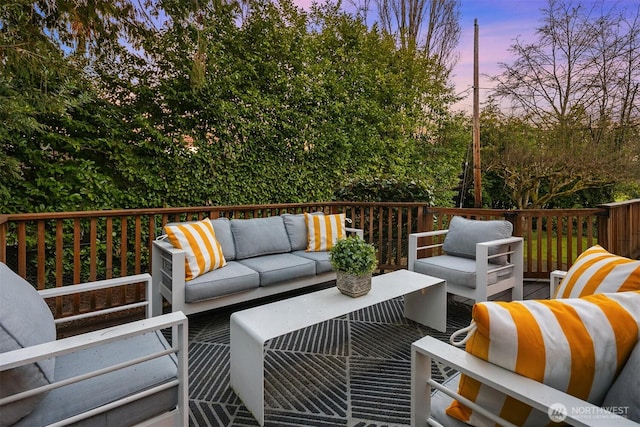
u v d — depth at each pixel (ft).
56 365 4.43
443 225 20.40
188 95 14.29
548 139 25.05
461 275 9.20
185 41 13.64
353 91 20.72
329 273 10.95
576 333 2.93
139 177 13.46
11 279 4.30
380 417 5.58
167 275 8.84
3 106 9.22
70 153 12.51
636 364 2.84
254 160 16.34
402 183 15.85
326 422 5.47
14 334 3.48
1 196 11.00
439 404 3.79
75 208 12.30
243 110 15.56
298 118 17.37
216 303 8.71
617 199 24.82
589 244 12.78
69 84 11.59
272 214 13.91
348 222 15.70
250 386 5.71
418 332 8.77
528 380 2.90
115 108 13.30
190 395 6.16
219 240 10.05
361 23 21.54
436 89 26.55
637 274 3.86
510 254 10.14
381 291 7.81
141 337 5.29
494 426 3.18
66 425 3.59
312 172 18.33
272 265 9.90
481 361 3.20
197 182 14.82
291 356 7.54
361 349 7.87
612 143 23.39
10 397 3.33
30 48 8.85
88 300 11.41
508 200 29.07
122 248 10.04
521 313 3.02
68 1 9.42
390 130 22.85
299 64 17.46
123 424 3.97
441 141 27.14
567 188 25.77
